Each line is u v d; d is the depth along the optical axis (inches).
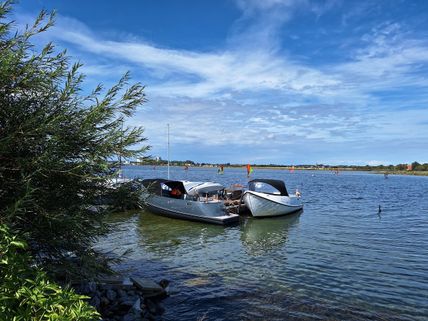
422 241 756.0
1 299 138.4
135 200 275.1
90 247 271.1
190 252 630.5
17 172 206.5
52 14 217.6
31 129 199.5
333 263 569.9
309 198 1825.8
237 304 389.1
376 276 502.3
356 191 2410.2
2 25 199.3
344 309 383.2
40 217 213.2
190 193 1020.5
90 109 228.5
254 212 1070.4
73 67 217.6
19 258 156.7
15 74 200.4
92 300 323.3
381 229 906.7
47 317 143.2
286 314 366.9
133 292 376.2
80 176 219.8
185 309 371.6
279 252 643.5
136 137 248.5
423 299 416.8
